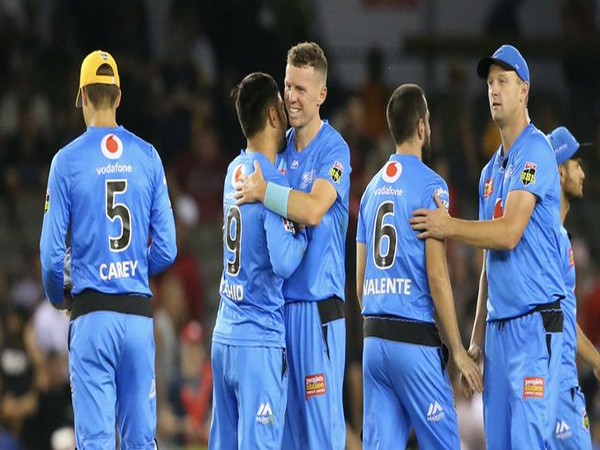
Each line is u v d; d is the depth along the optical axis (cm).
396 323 3073
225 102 7044
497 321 3103
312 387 3088
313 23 7519
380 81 7056
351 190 6103
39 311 5431
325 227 3105
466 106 7000
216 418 3094
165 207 3131
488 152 6856
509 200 3053
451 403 3092
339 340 3128
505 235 3016
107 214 3048
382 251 3098
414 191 3080
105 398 3022
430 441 3083
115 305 3030
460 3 7662
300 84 3092
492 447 3112
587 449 3362
